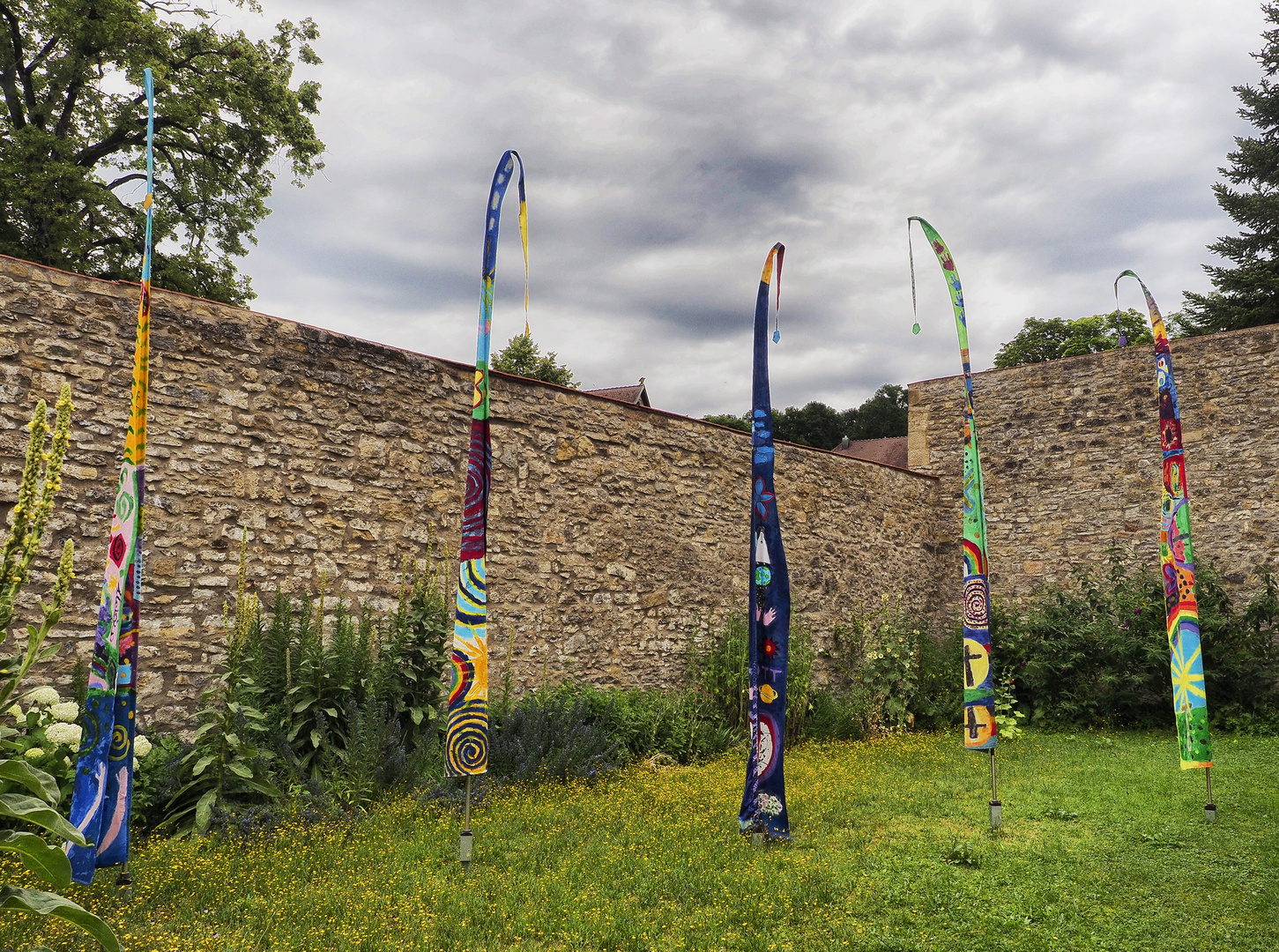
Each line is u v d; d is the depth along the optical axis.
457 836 5.20
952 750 9.29
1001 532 13.98
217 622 6.48
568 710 7.75
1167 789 6.94
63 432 2.74
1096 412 13.33
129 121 16.30
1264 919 4.11
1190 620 6.23
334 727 6.06
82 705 5.41
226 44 16.92
